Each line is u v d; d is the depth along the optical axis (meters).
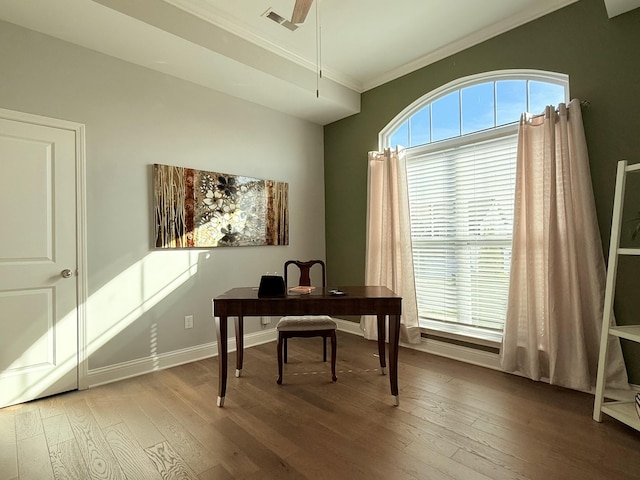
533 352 2.56
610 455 1.70
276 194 3.84
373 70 3.62
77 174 2.54
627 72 2.26
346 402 2.30
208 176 3.25
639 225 2.04
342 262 4.23
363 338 3.84
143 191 2.88
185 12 2.51
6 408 2.24
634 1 2.16
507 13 2.70
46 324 2.41
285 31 2.89
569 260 2.40
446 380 2.65
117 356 2.72
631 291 2.26
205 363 3.09
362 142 3.98
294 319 2.75
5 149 2.26
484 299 3.04
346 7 2.58
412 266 3.42
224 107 3.42
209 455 1.74
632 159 2.24
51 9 2.14
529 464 1.64
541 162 2.59
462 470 1.61
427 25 2.84
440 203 3.36
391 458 1.70
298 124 4.14
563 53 2.54
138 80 2.85
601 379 2.01
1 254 2.25
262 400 2.34
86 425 2.03
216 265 3.35
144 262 2.88
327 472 1.61
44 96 2.40
